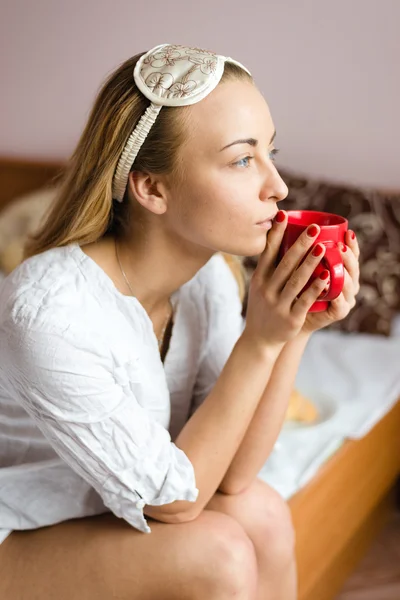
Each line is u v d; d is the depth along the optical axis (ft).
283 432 5.30
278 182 3.34
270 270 3.55
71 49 9.03
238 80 3.34
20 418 3.78
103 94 3.51
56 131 9.42
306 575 5.00
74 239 3.63
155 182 3.44
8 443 3.85
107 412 3.37
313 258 3.32
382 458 6.24
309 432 5.34
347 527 5.72
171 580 3.51
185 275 3.75
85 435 3.37
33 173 9.34
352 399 5.93
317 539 5.10
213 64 3.32
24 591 3.60
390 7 7.58
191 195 3.34
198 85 3.26
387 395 6.11
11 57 9.30
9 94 9.46
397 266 7.37
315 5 7.85
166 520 3.64
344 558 6.05
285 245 3.44
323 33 7.90
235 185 3.29
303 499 4.71
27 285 3.42
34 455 3.85
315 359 6.78
